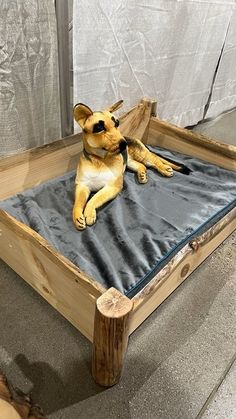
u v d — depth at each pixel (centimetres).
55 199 106
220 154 125
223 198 112
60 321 87
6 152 110
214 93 195
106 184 105
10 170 100
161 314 91
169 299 95
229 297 98
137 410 72
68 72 111
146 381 77
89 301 67
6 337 83
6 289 93
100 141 96
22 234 76
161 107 161
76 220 96
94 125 95
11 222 77
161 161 125
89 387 75
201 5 144
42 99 111
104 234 96
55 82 111
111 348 64
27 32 96
